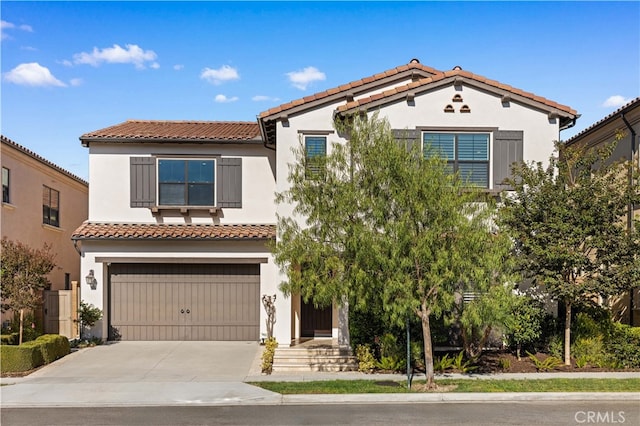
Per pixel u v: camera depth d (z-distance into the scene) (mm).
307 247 11000
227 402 10484
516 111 15391
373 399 10664
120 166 17625
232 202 17766
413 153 11258
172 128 19391
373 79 16062
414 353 13305
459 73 15188
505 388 11281
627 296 16828
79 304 16688
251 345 16578
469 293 13602
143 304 17234
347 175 11391
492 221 12969
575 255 12516
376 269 10703
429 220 10836
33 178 19297
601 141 19375
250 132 18797
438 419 9320
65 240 22312
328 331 17000
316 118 15617
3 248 14312
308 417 9477
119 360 14438
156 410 9992
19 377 12633
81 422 9195
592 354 13570
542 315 13891
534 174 13680
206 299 17312
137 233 16500
